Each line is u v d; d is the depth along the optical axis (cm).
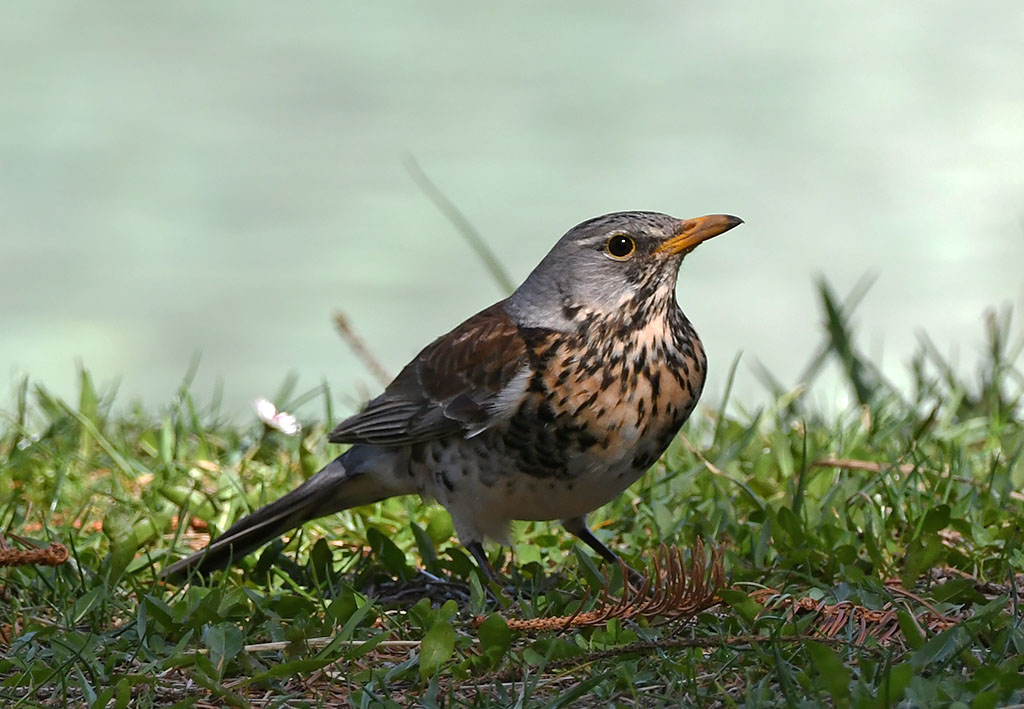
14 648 892
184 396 1443
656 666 823
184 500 1231
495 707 783
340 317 1652
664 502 1193
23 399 1434
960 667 797
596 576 985
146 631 910
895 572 1028
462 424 1069
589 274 1072
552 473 1062
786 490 1180
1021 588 986
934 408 1280
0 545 993
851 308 1592
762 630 876
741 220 1081
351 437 1129
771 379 1577
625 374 1055
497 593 1011
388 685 837
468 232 1703
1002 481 1178
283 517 1149
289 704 816
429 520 1200
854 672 791
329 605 950
